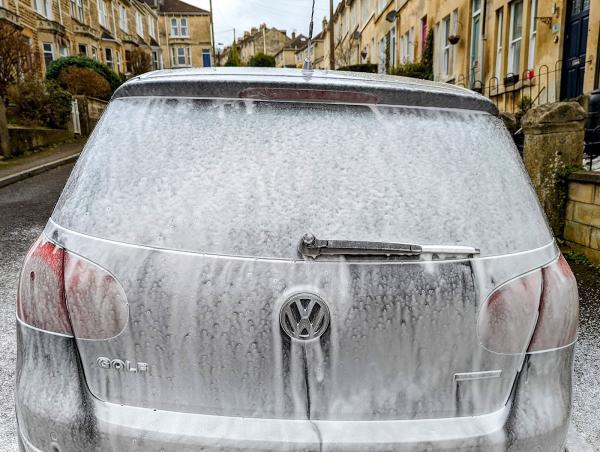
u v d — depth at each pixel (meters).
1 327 3.36
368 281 1.30
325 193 1.36
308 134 1.42
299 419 1.32
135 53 33.16
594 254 4.50
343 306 1.28
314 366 1.30
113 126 1.50
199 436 1.28
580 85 8.16
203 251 1.30
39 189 8.66
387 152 1.42
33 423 1.37
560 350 1.45
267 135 1.41
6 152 11.89
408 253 1.32
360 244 1.30
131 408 1.33
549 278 1.43
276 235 1.31
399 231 1.34
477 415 1.37
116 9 34.81
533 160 5.11
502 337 1.36
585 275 4.28
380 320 1.30
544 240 1.50
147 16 44.62
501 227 1.42
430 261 1.33
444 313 1.32
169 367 1.31
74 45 27.59
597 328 3.40
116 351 1.32
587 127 5.82
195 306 1.29
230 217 1.33
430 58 16.05
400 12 20.19
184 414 1.32
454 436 1.32
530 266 1.41
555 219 4.98
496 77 11.37
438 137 1.48
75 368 1.35
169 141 1.42
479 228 1.39
